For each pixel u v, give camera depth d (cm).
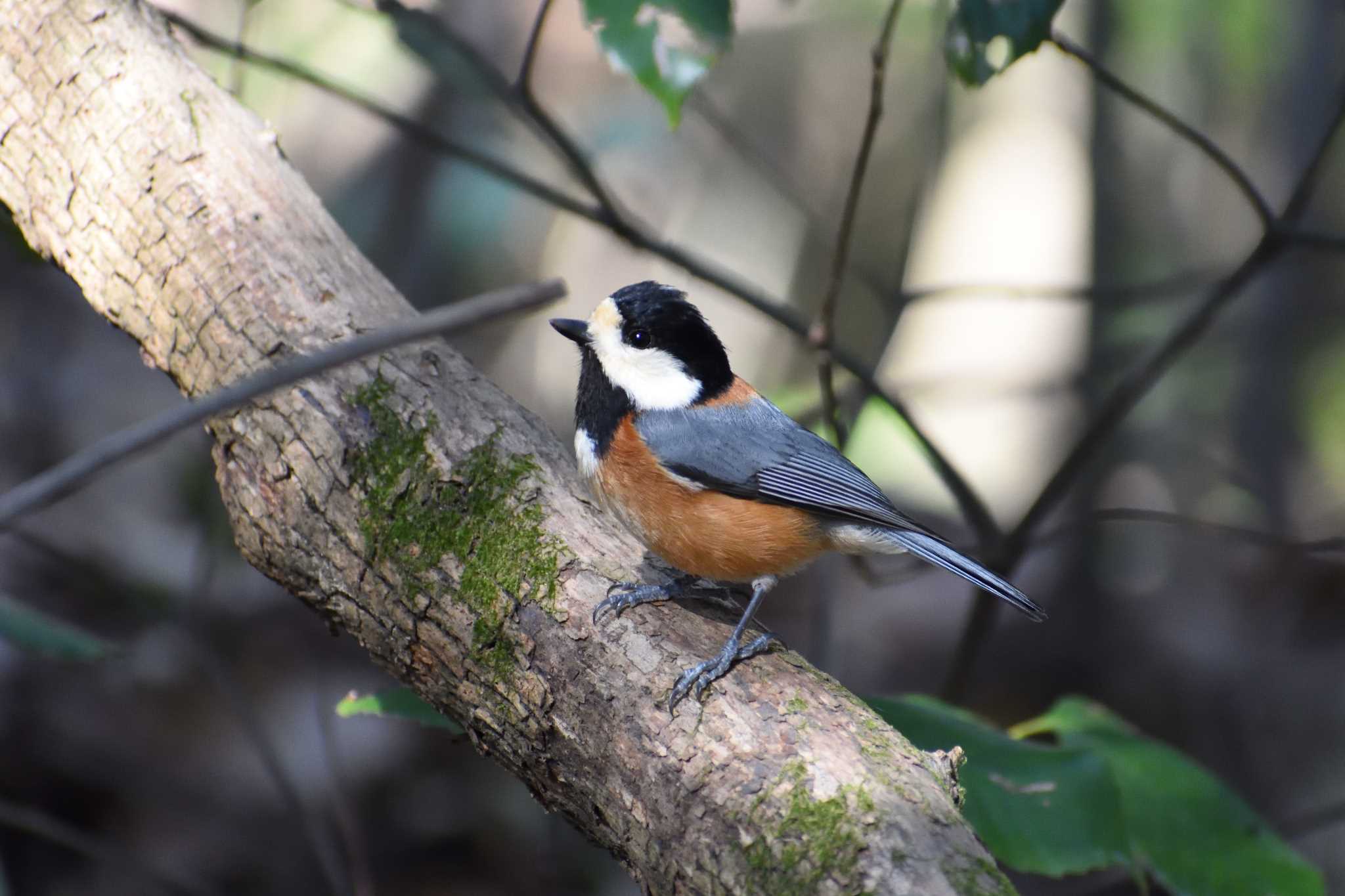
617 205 963
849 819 479
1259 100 1731
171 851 1099
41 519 1363
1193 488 1712
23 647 784
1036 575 1667
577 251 1714
